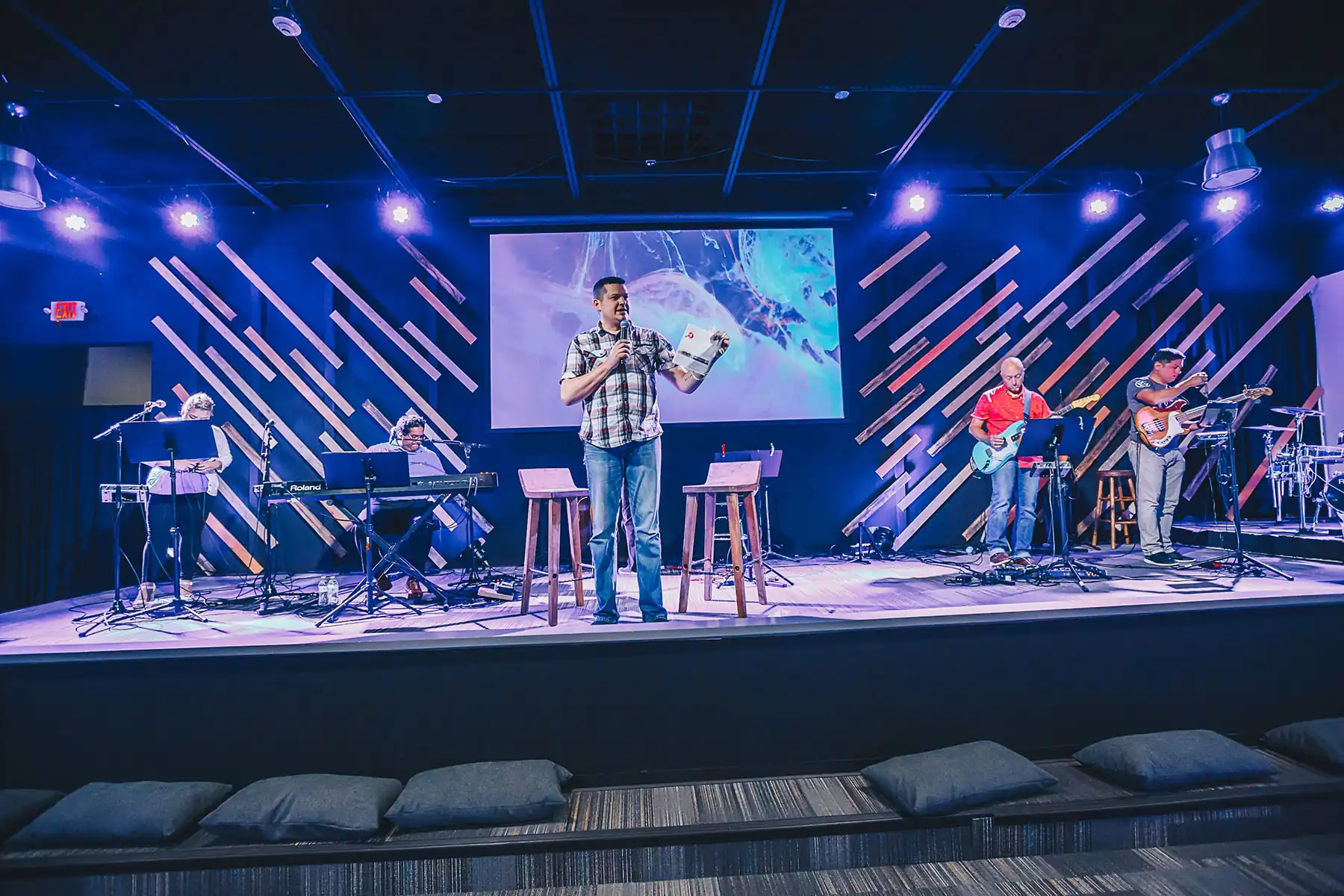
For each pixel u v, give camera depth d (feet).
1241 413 21.25
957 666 8.81
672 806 7.85
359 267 19.89
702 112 16.29
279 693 8.35
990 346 20.40
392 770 8.38
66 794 8.25
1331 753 7.96
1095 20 13.25
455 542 19.17
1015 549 14.35
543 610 11.91
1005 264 20.70
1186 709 9.07
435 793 7.48
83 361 19.65
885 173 19.12
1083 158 18.84
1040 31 13.61
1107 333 20.86
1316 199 20.93
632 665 8.50
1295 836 7.67
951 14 13.09
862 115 16.63
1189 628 9.13
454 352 19.84
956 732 8.80
